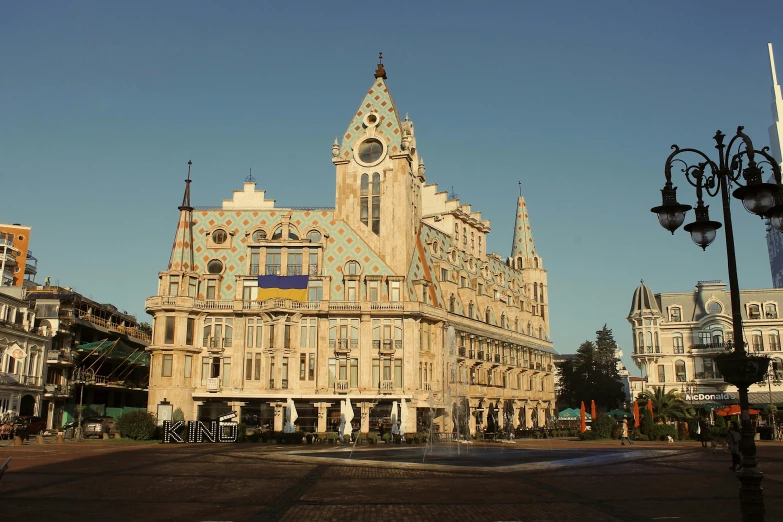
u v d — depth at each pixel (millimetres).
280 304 71750
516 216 113438
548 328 111375
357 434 63969
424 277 78312
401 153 77625
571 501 21172
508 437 72938
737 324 14703
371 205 77625
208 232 76875
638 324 99312
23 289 80188
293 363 71250
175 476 28266
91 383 84562
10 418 66188
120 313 101062
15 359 71500
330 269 74938
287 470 31109
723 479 27516
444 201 92562
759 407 89500
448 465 33094
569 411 84250
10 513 18375
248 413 71625
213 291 74375
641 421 69312
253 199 81375
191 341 72062
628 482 26484
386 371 71438
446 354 77812
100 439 62000
